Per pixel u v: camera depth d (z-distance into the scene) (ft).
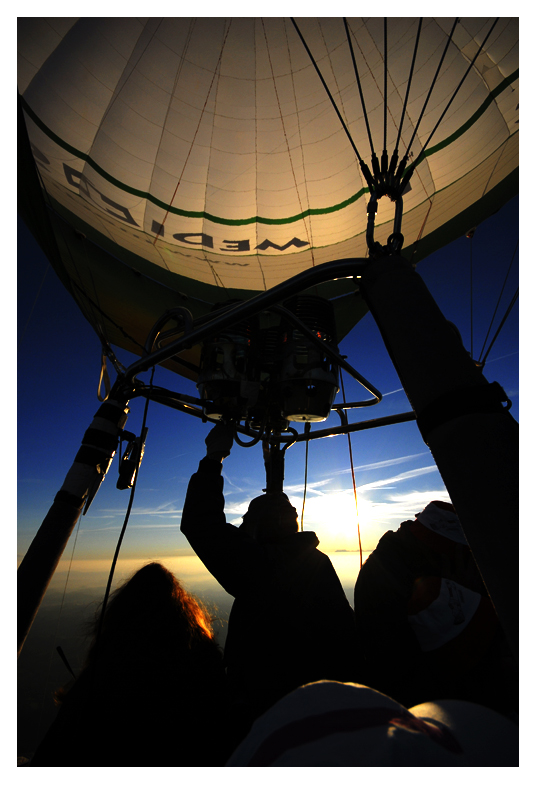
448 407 2.90
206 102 20.57
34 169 9.71
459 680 4.03
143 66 19.84
